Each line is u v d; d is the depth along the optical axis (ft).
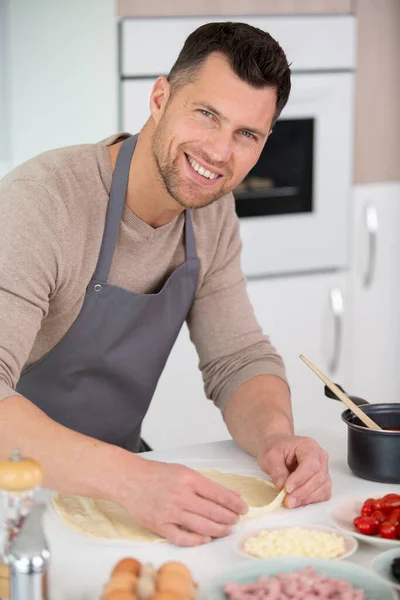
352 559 4.62
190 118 5.49
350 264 12.28
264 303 11.68
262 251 11.55
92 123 10.40
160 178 5.77
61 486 4.98
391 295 12.75
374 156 12.24
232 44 5.41
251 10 10.94
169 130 5.57
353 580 4.14
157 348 6.53
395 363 12.97
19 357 5.43
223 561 4.62
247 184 11.28
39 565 3.58
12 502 3.74
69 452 4.98
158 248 6.32
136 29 10.22
